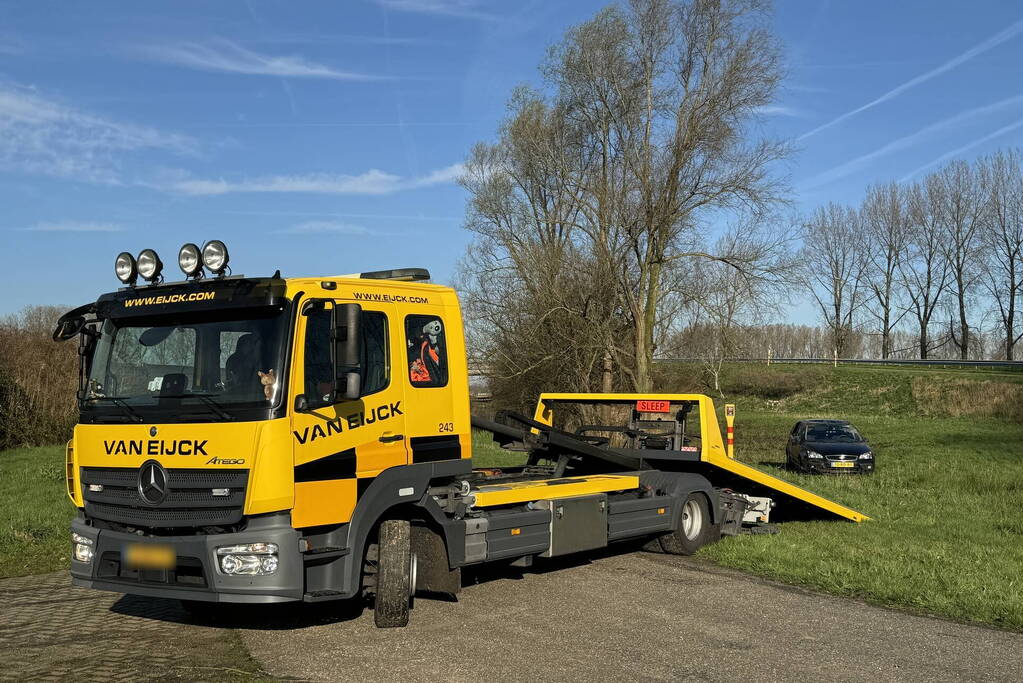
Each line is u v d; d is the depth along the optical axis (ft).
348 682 18.66
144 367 22.27
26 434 91.04
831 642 22.16
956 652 21.42
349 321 21.47
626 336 108.58
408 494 23.56
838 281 245.04
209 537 20.29
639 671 19.57
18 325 97.60
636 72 104.17
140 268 23.27
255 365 21.04
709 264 101.50
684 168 101.24
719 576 30.35
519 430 36.17
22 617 24.77
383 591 22.94
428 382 24.70
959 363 183.62
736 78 98.07
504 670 19.54
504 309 109.50
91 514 22.29
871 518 43.45
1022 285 213.87
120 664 20.02
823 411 156.76
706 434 35.88
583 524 29.35
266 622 24.03
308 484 21.15
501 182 113.70
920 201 230.48
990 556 33.35
